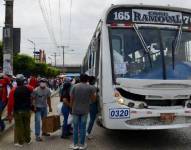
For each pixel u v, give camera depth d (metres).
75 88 10.09
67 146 10.70
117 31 10.15
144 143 10.93
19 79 10.88
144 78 9.89
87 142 11.13
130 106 9.76
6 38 17.86
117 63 10.00
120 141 11.24
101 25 10.33
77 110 10.06
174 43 10.23
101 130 13.33
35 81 19.08
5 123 14.22
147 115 9.68
